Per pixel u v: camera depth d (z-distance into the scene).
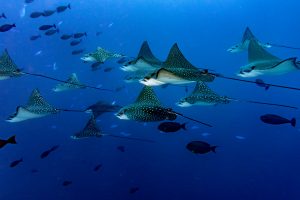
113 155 17.30
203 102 6.59
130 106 4.84
